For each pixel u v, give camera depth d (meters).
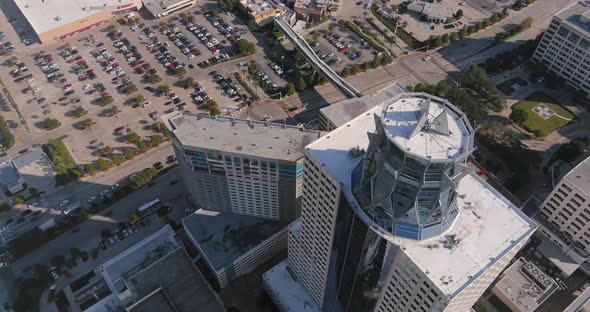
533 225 141.88
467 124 132.50
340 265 179.00
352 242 158.38
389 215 138.75
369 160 141.75
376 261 152.25
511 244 137.38
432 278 128.25
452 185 126.88
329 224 164.38
